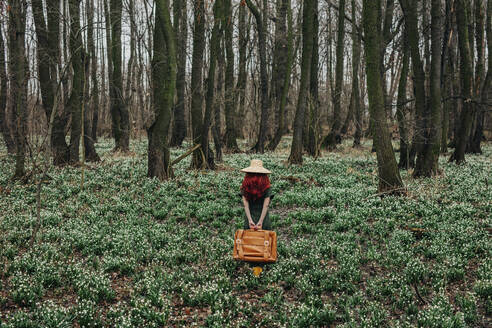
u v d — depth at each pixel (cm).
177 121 3319
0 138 3456
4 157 2288
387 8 2734
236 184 1590
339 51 3148
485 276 673
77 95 1972
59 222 1041
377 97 1316
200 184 1585
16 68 1469
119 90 2752
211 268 729
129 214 1139
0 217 1040
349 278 690
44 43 1859
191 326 530
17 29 1410
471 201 1298
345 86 5703
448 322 512
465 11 2178
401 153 2178
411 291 646
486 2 2925
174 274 708
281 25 3284
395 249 808
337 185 1625
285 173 1936
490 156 2808
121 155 2672
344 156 2816
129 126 2859
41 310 558
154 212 1163
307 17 2200
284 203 1313
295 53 4022
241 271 736
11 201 1255
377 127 1336
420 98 1775
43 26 1856
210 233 990
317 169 2086
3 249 796
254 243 641
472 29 2977
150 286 633
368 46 1299
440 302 567
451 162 2370
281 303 608
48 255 774
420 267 702
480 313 579
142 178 1706
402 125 2094
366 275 726
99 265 745
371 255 791
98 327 534
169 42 1611
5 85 2400
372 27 1285
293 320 534
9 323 500
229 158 2580
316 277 688
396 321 542
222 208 1207
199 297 612
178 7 2572
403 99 2344
